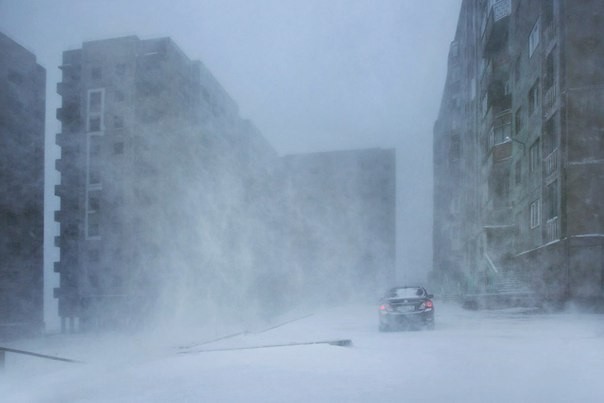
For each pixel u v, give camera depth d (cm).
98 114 4322
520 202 2533
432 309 1387
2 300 3459
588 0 1883
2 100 3534
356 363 749
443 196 5559
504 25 2684
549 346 903
